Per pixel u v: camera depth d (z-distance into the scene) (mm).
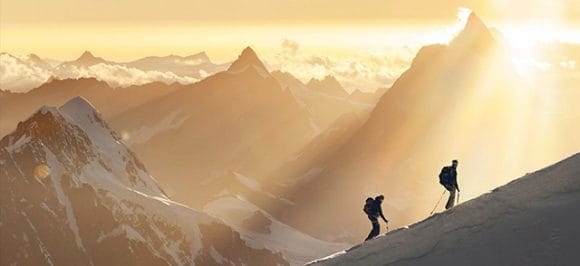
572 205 19328
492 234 19500
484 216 20625
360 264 21078
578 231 18125
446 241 20203
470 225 20453
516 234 19000
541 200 20188
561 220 18812
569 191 20234
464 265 18656
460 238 20047
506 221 19859
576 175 20938
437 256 19641
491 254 18625
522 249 18281
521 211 19969
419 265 19578
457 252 19406
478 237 19656
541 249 18000
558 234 18297
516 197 20953
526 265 17672
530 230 18875
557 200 19938
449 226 21031
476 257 18781
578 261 17141
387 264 20391
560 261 17359
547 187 21016
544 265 17422
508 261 18078
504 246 18703
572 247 17656
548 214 19250
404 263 20078
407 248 20844
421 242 20781
